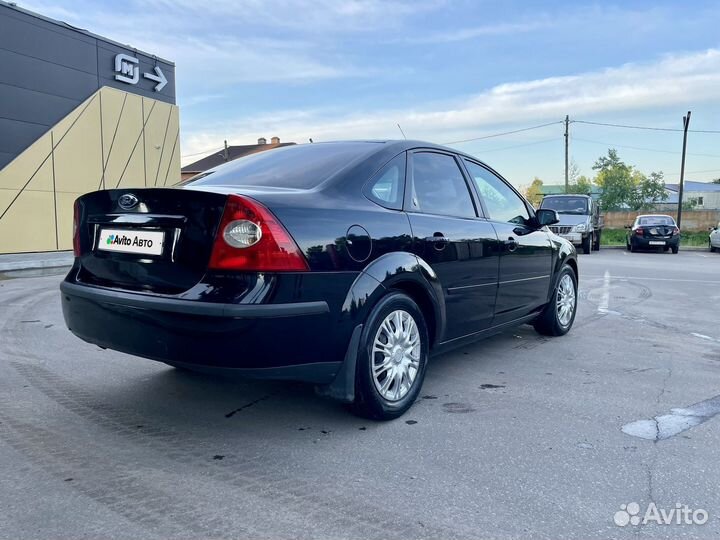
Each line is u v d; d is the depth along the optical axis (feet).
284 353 9.30
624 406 12.41
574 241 62.34
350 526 7.63
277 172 11.74
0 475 8.97
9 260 45.47
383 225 11.12
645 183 156.35
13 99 50.47
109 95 60.29
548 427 11.16
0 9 48.91
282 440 10.42
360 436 10.63
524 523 7.75
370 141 12.90
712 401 12.78
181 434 10.67
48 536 7.34
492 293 14.60
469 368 15.38
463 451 10.02
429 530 7.55
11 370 14.55
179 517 7.82
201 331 8.98
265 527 7.59
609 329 20.83
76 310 10.90
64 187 55.72
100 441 10.32
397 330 11.35
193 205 9.54
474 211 14.37
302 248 9.43
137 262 10.09
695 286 33.96
